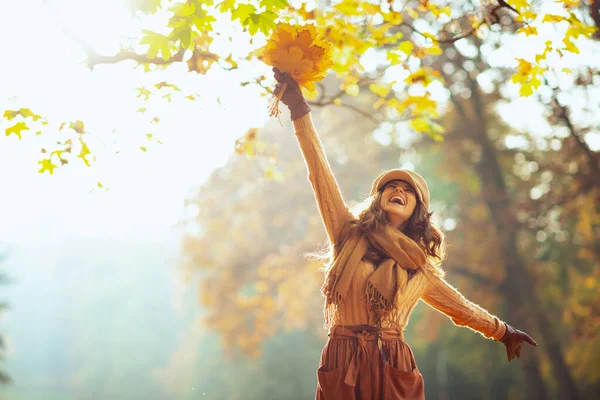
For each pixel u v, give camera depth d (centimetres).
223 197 2239
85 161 469
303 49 320
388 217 342
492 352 2600
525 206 1702
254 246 2228
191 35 345
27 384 7081
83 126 464
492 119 1977
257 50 461
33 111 456
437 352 2905
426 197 350
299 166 2162
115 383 5238
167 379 4434
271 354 3175
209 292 2167
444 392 2898
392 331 310
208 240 2247
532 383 1828
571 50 432
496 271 1891
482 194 1888
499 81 1736
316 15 500
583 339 1758
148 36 354
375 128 1959
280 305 2170
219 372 3609
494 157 1852
